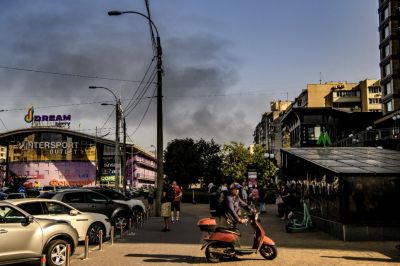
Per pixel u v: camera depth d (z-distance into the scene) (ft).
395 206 46.88
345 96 317.63
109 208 59.57
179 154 250.98
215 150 277.85
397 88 205.67
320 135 214.69
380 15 223.10
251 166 104.06
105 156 309.83
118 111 124.57
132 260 35.73
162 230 58.03
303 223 56.29
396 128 124.26
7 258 30.22
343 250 40.09
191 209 114.93
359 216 46.85
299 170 70.74
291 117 238.48
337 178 48.32
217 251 34.22
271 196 135.54
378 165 52.31
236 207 37.37
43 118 307.78
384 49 218.79
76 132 302.66
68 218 43.04
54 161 306.14
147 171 444.96
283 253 38.42
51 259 32.37
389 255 37.29
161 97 86.12
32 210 40.55
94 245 45.32
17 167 307.37
